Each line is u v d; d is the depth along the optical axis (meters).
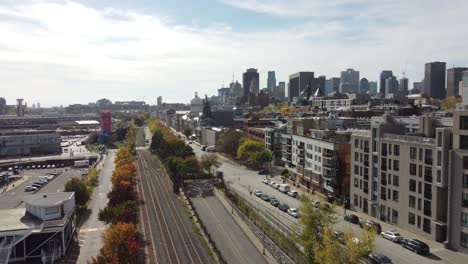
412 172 103.50
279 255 89.25
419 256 87.88
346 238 74.19
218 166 195.25
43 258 86.38
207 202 143.12
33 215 97.81
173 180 172.62
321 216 82.50
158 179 188.50
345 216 115.00
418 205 101.75
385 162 113.56
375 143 117.69
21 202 141.62
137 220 120.81
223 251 94.62
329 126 173.00
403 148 106.25
